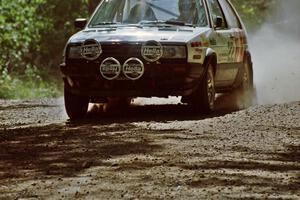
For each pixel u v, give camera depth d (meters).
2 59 52.94
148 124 22.33
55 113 28.08
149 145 18.75
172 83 24.03
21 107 31.19
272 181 14.76
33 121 25.55
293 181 14.76
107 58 23.95
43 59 61.19
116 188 14.32
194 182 14.69
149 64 23.91
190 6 25.89
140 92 24.12
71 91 24.59
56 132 21.47
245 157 17.17
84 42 24.17
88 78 24.20
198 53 24.30
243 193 13.81
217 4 27.28
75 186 14.55
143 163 16.52
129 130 21.27
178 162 16.61
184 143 19.00
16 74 52.66
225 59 26.31
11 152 18.34
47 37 61.03
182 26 25.27
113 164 16.45
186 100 25.16
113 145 18.86
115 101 28.45
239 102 28.39
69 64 24.41
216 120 23.17
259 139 19.58
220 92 27.44
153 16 25.53
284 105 26.12
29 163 16.89
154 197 13.60
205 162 16.59
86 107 25.22
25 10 53.38
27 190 14.30
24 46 54.47
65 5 61.78
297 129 21.17
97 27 25.62
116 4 26.22
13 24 51.97
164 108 27.44
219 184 14.51
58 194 13.97
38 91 45.09
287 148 18.30
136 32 24.50
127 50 23.94
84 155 17.64
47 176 15.48
